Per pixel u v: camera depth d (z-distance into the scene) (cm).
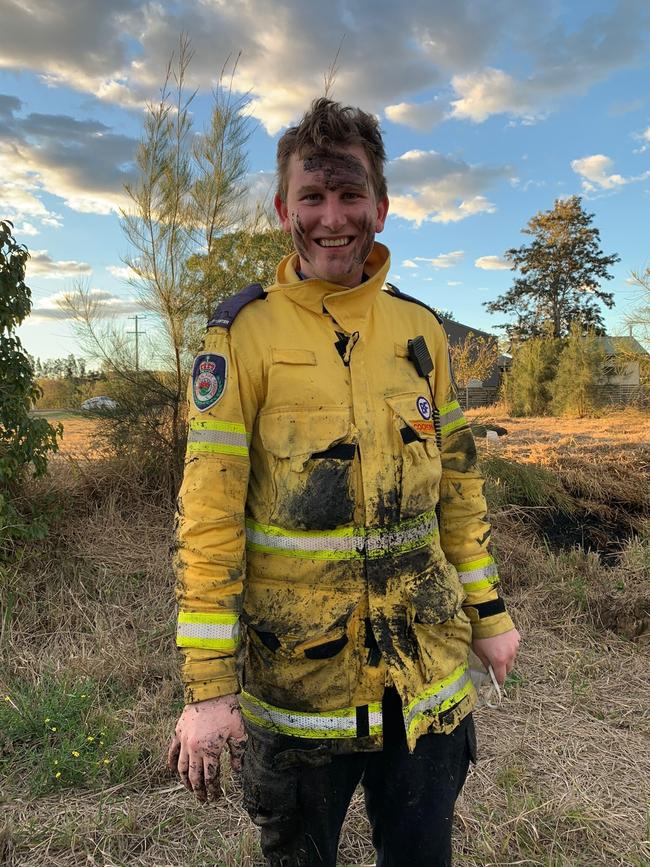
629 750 295
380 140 139
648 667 379
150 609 430
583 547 550
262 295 137
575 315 3941
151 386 552
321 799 132
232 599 121
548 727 312
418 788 133
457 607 141
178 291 549
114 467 562
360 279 143
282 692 129
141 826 242
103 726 298
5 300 432
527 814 243
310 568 128
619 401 1686
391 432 134
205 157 544
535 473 619
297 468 126
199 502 122
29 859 226
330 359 132
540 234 4019
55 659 372
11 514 452
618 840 234
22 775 274
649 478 641
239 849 225
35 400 474
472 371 2508
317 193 131
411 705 129
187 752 115
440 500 159
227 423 125
